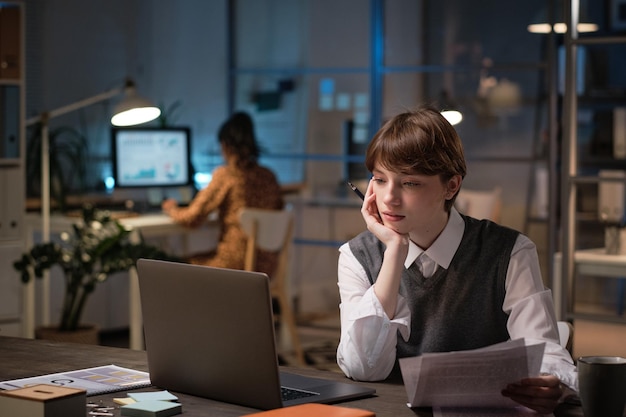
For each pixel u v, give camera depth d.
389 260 2.05
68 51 6.25
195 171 6.76
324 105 6.89
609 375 1.66
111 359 2.27
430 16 6.46
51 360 2.26
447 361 1.71
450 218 2.13
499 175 6.28
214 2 7.11
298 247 6.99
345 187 6.80
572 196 4.52
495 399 1.76
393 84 6.62
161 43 6.80
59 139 6.20
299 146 7.01
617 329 6.12
